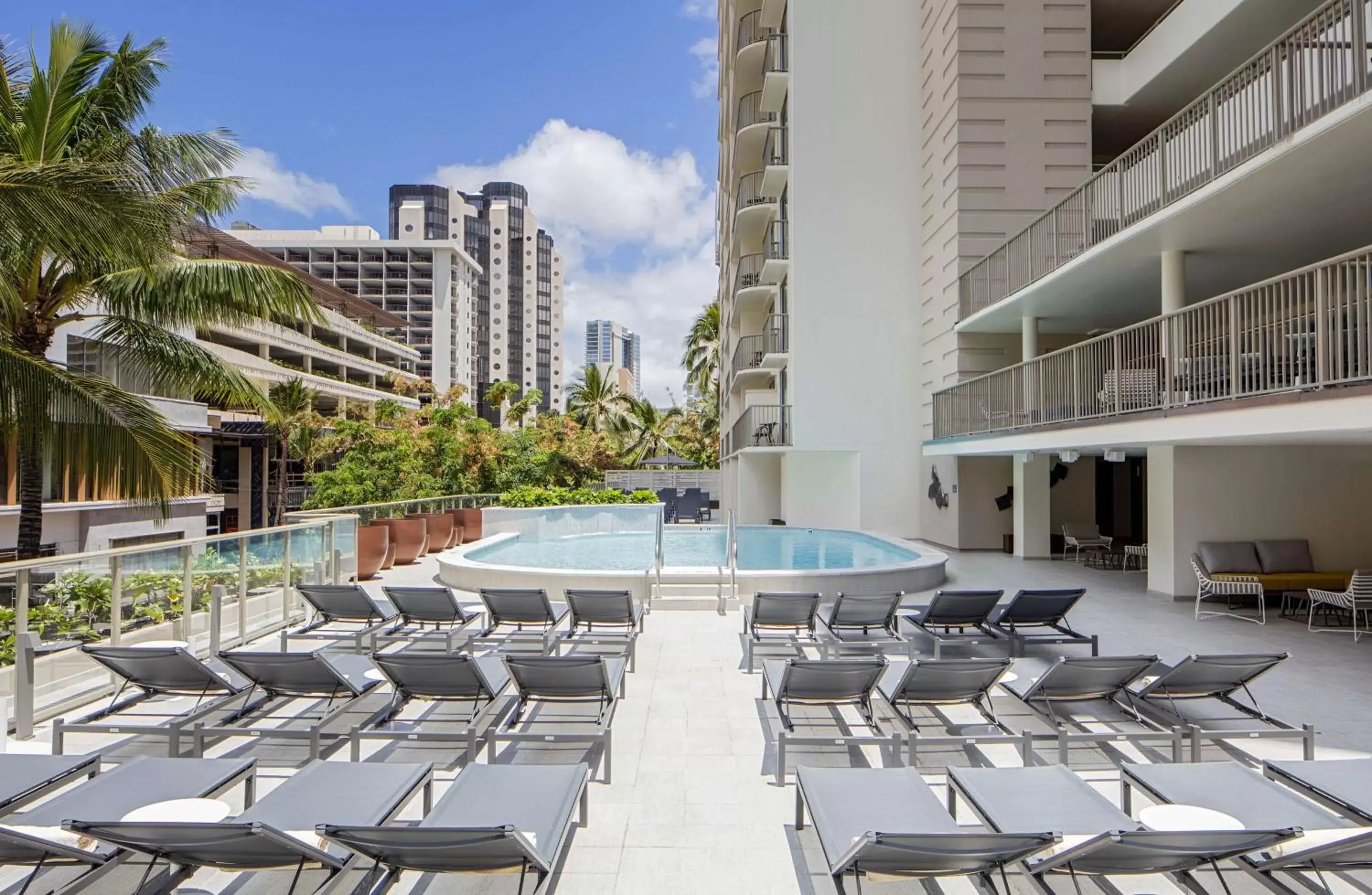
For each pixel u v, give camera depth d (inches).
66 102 363.9
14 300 335.6
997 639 302.4
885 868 116.0
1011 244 610.9
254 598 327.0
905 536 778.8
